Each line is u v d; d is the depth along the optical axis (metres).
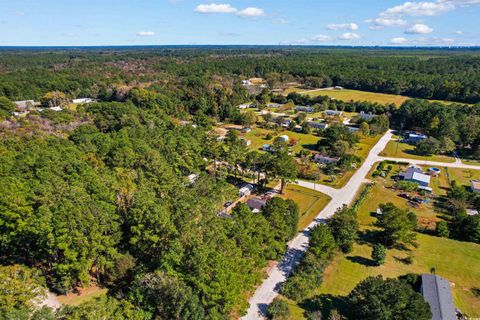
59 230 46.84
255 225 56.78
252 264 52.25
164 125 132.38
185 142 99.06
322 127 156.25
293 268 59.69
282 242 63.06
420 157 121.62
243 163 96.19
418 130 156.88
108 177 66.44
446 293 49.84
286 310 48.22
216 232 49.84
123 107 141.50
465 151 129.00
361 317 45.00
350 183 97.44
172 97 184.75
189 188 75.75
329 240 60.25
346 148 117.44
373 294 44.38
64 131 120.44
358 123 160.25
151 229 51.84
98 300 42.19
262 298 52.31
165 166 82.56
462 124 132.38
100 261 50.00
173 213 55.59
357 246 66.94
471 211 80.19
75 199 52.59
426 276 53.72
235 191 80.19
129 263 51.56
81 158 84.06
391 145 135.25
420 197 88.38
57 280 52.25
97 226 49.12
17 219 51.81
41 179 65.00
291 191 91.69
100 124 129.75
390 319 41.25
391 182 98.25
